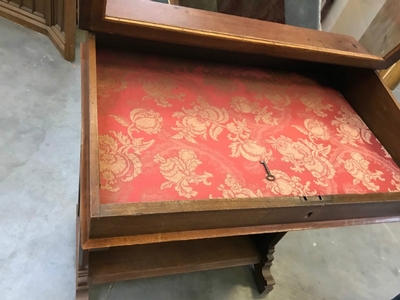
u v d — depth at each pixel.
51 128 1.46
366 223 0.83
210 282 1.25
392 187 0.86
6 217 1.18
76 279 1.02
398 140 0.91
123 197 0.64
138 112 0.79
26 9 1.82
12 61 1.66
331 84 1.10
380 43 0.98
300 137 0.89
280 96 0.98
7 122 1.42
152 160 0.71
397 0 0.95
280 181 0.78
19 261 1.11
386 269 1.47
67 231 1.21
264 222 0.73
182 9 0.84
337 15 1.19
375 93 0.98
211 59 0.99
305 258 1.41
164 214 0.59
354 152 0.91
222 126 0.84
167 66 0.92
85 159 0.67
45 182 1.30
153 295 1.17
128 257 1.07
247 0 1.17
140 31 0.76
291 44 0.87
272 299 1.26
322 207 0.73
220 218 0.66
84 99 0.75
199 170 0.73
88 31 0.76
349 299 1.33
